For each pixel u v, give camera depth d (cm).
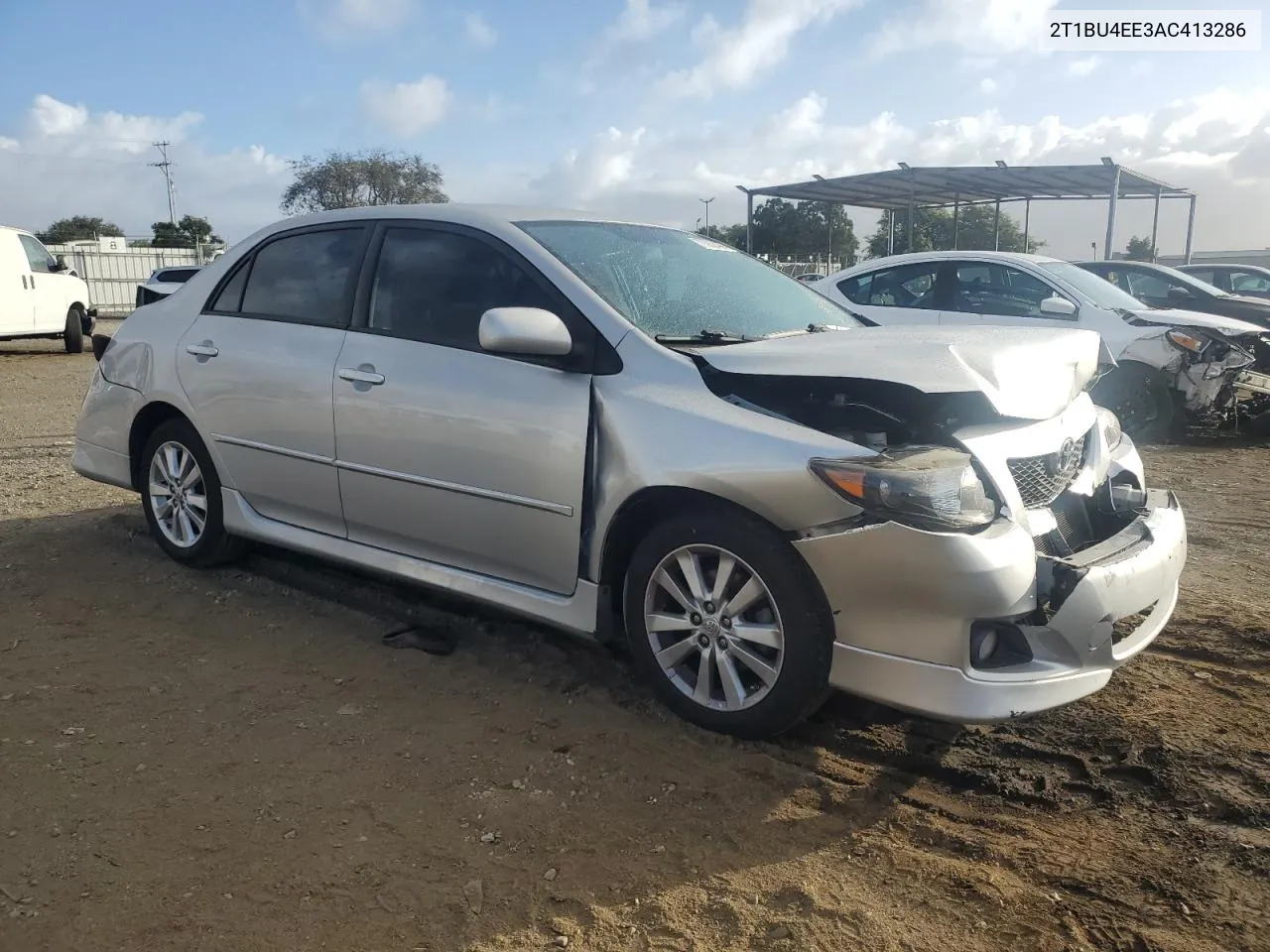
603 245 386
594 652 385
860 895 243
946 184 2038
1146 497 360
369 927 229
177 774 294
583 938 227
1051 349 330
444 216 390
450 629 407
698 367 317
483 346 323
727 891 245
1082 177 1919
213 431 446
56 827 265
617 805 281
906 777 299
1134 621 320
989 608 271
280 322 428
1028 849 262
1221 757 306
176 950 220
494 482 348
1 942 221
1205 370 830
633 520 328
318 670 368
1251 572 488
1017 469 301
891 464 274
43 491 638
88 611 423
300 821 270
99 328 2333
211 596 442
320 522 418
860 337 341
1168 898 242
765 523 293
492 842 262
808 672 291
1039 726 329
